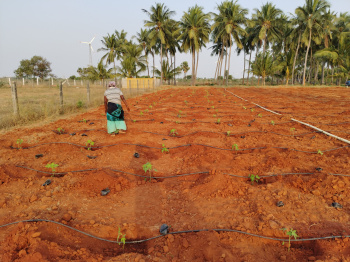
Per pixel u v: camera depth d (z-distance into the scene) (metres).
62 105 11.16
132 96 19.20
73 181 4.27
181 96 19.17
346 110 11.15
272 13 40.34
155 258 2.58
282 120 9.36
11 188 3.97
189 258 2.59
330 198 3.65
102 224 3.12
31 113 9.45
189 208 3.54
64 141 6.58
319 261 2.42
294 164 4.84
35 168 4.82
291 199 3.62
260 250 2.72
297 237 2.85
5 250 2.52
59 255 2.51
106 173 4.34
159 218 3.33
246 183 4.26
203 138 7.02
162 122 9.03
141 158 5.55
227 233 2.93
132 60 37.66
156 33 40.81
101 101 14.33
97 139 6.86
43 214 3.23
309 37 37.19
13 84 8.88
